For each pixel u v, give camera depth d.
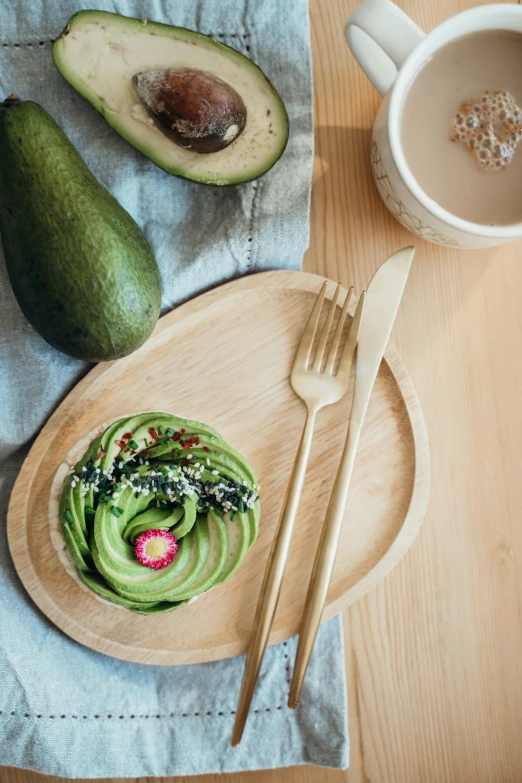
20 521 0.50
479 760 0.52
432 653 0.53
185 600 0.49
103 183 0.50
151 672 0.52
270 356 0.51
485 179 0.46
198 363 0.51
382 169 0.48
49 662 0.50
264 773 0.52
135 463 0.49
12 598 0.51
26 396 0.51
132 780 0.52
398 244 0.52
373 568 0.51
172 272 0.51
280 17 0.50
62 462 0.50
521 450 0.53
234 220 0.51
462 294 0.53
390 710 0.53
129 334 0.46
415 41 0.45
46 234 0.45
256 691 0.51
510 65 0.46
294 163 0.50
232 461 0.50
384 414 0.52
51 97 0.50
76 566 0.49
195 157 0.48
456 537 0.53
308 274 0.51
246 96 0.48
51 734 0.50
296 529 0.51
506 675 0.53
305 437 0.50
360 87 0.52
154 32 0.47
